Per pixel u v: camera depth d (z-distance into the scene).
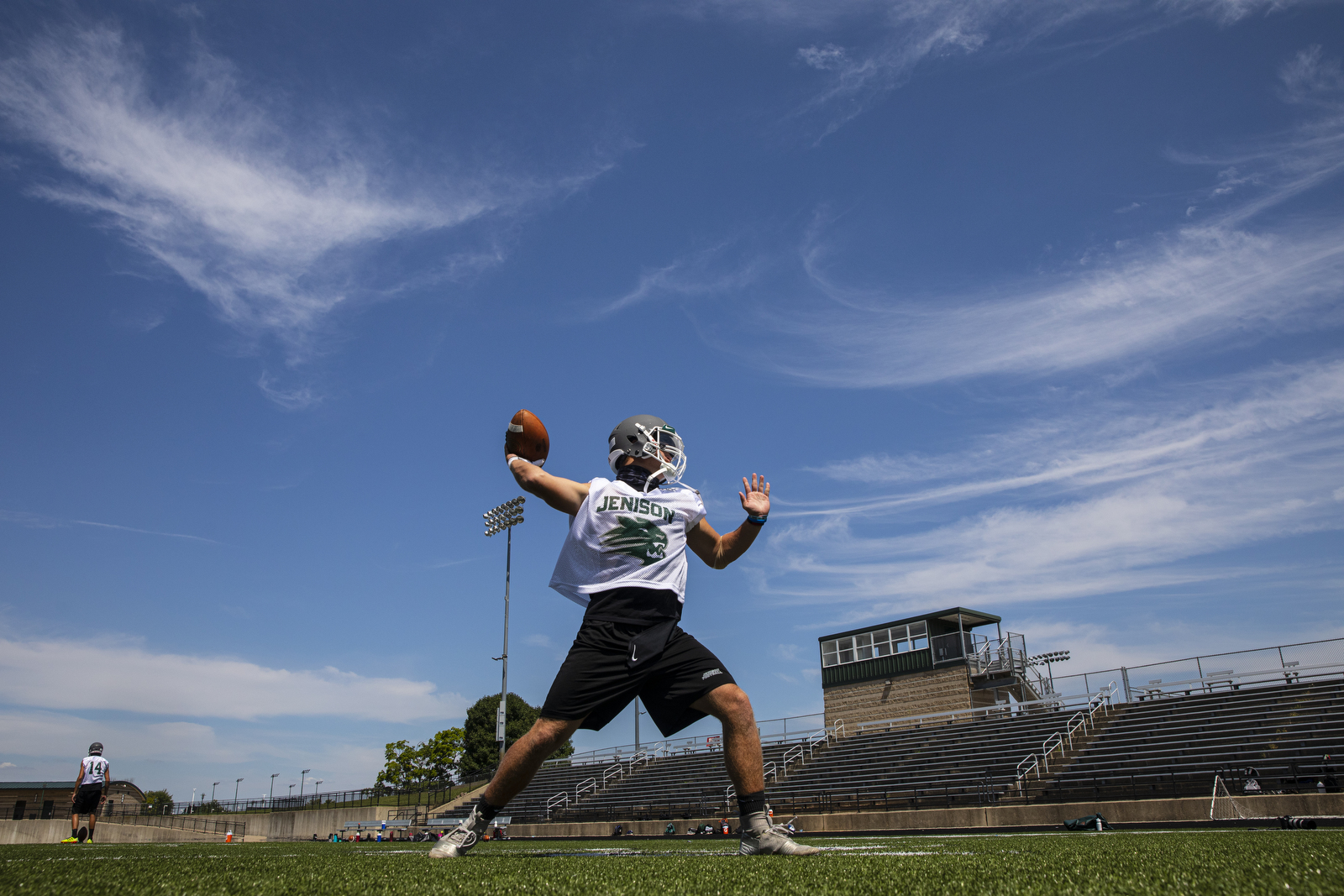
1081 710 23.11
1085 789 19.62
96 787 11.54
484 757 54.84
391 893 2.00
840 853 3.38
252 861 3.22
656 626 3.37
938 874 2.20
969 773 23.03
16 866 2.71
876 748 27.64
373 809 34.28
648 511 3.46
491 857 3.58
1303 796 14.68
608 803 31.52
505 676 31.55
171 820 41.31
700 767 31.00
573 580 3.47
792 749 29.94
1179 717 20.80
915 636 31.70
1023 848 3.67
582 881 2.21
